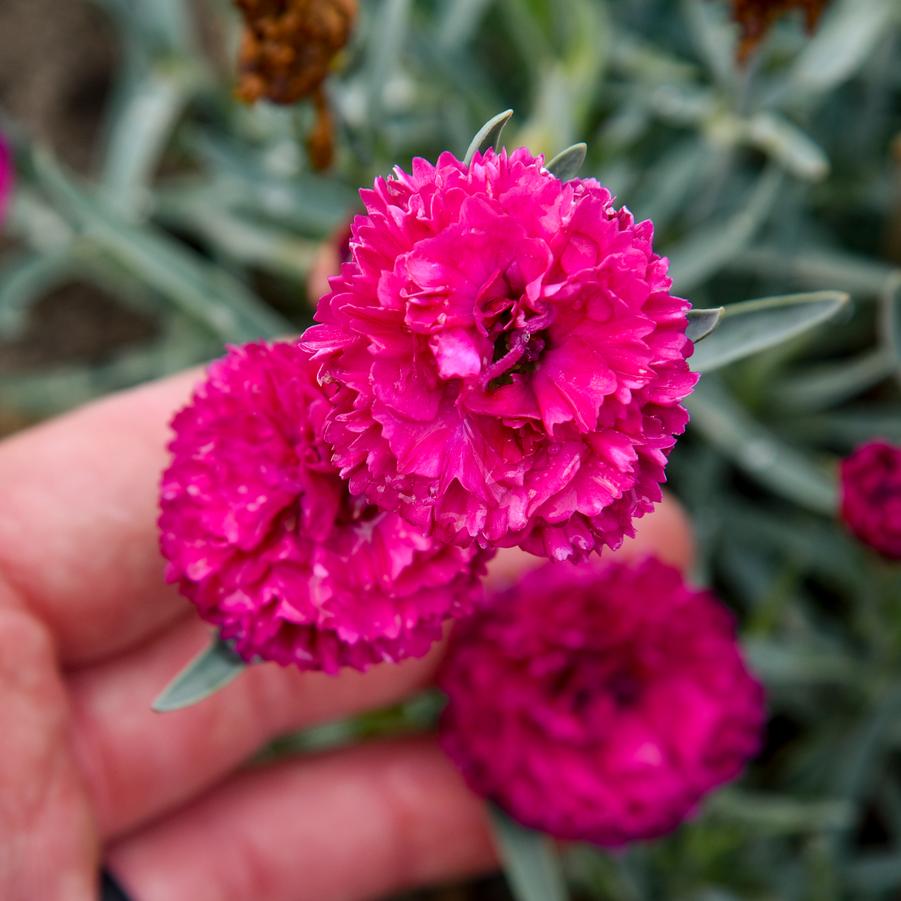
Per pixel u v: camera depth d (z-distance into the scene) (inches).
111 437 3.8
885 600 5.6
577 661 4.2
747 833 5.5
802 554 6.1
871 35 5.3
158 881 4.3
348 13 4.1
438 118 6.3
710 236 5.4
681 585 4.3
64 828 3.7
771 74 6.0
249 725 4.4
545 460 2.7
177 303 6.2
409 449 2.6
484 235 2.5
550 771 4.1
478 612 4.3
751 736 4.4
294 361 3.1
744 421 5.8
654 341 2.6
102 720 4.1
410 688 4.5
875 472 4.4
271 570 3.1
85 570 3.8
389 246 2.6
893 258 5.9
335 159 4.6
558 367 2.6
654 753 4.2
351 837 4.7
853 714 6.1
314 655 3.2
